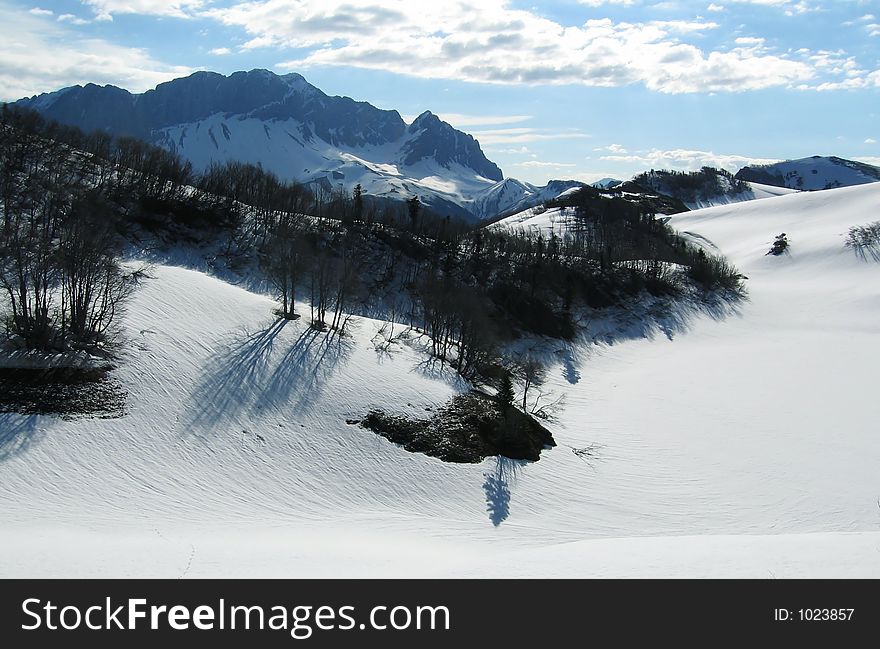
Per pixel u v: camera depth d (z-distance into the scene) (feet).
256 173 530.68
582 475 241.96
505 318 422.00
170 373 221.66
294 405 229.25
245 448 206.39
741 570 105.09
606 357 427.74
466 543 179.52
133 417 201.05
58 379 201.67
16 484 167.02
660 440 285.23
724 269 586.04
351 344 279.90
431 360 292.61
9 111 460.55
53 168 398.42
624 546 132.77
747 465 259.39
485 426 251.39
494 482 224.12
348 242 442.91
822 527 208.44
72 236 245.24
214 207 427.74
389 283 429.79
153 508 171.53
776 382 374.63
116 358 218.59
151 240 378.32
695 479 245.65
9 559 124.06
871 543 120.98
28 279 244.83
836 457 267.80
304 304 333.21
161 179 426.51
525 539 189.16
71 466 178.29
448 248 484.74
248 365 239.71
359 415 233.55
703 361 426.10
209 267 383.86
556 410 311.88
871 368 399.44
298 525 176.86
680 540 140.36
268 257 398.01
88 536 146.00
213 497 184.34
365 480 210.59
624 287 510.99
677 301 525.34
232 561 130.93
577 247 581.12
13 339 210.38
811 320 529.45
